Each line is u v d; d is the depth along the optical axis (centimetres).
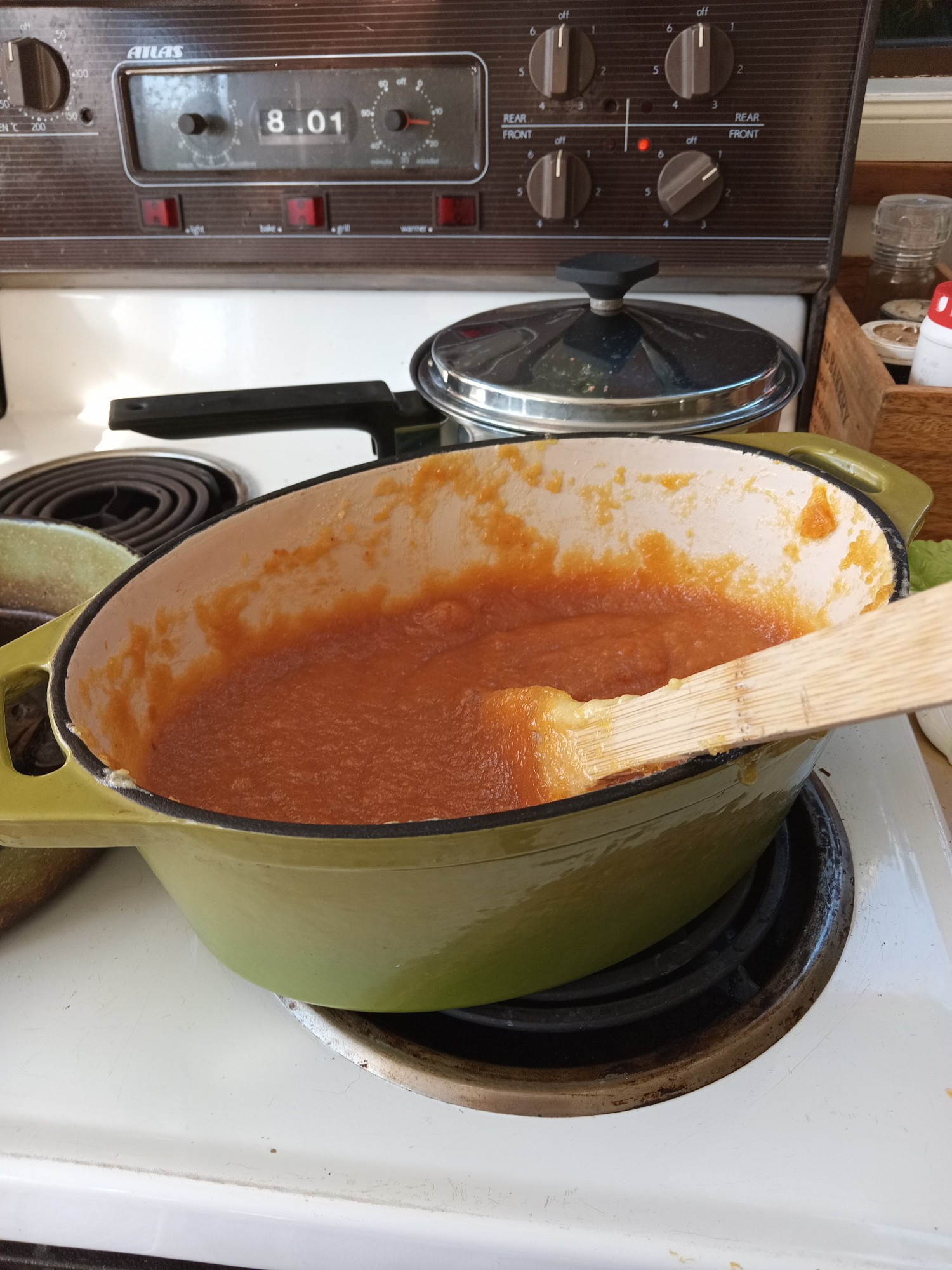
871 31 76
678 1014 48
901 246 99
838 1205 38
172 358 102
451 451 64
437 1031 48
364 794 54
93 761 38
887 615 27
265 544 61
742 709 33
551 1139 41
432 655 65
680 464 64
